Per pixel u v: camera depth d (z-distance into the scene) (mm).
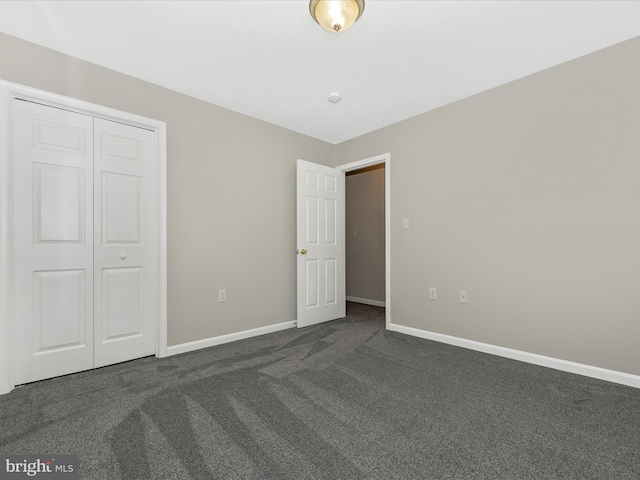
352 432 1554
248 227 3238
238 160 3174
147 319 2604
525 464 1334
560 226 2361
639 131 2047
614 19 1903
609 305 2154
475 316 2822
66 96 2209
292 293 3625
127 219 2494
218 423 1624
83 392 1965
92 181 2334
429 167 3172
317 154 3943
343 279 4117
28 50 2082
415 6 1795
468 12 1850
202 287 2885
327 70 2465
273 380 2158
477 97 2830
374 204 5172
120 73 2457
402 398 1905
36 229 2107
